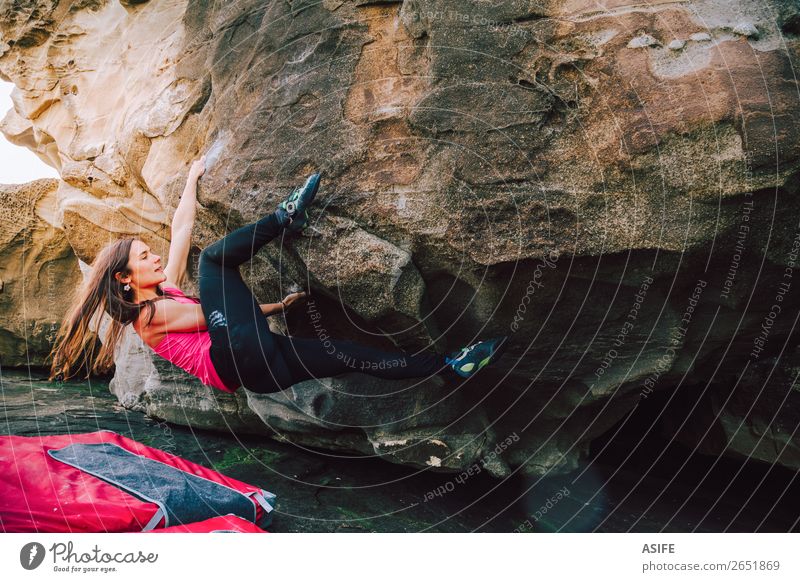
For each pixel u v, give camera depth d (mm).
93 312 2551
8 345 4773
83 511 2045
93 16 3826
